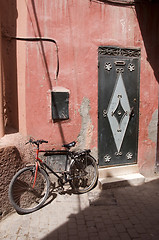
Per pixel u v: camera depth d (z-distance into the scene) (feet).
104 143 13.10
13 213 9.99
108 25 12.26
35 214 9.96
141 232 8.71
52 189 12.12
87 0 11.71
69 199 11.30
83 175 12.09
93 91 12.46
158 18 13.02
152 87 13.52
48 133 12.00
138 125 13.58
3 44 10.85
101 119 12.85
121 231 8.78
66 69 11.85
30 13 10.99
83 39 11.93
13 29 10.94
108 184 12.42
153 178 14.03
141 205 10.78
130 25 12.62
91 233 8.65
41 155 11.97
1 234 8.57
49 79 11.66
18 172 9.65
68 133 12.35
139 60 13.05
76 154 11.68
